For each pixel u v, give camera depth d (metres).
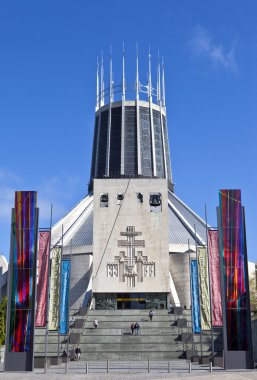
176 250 91.00
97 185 80.38
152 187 80.25
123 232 78.25
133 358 55.38
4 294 87.56
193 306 53.16
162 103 135.12
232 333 40.31
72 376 37.50
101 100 134.50
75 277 85.94
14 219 42.09
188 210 113.88
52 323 47.47
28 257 41.34
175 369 42.97
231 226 42.06
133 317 67.12
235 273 41.12
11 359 39.91
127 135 126.19
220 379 35.06
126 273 76.56
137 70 132.38
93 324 64.56
